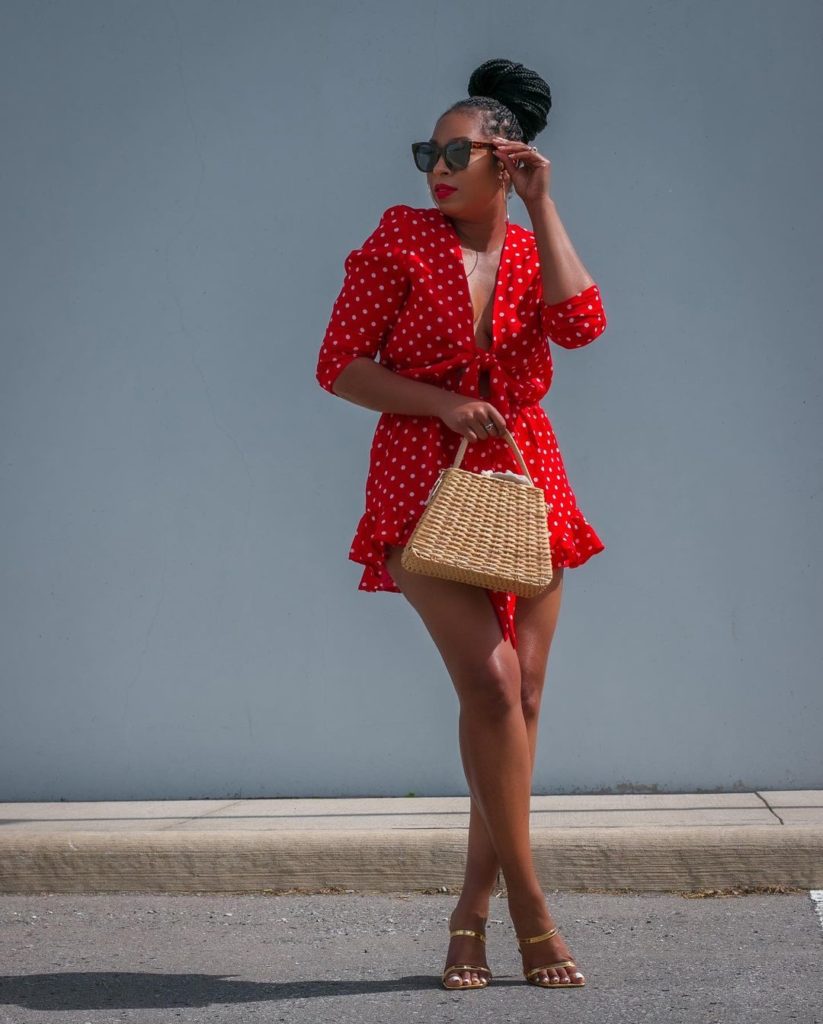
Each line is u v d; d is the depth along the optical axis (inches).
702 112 230.1
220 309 237.9
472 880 138.5
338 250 236.4
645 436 229.6
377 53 235.8
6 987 141.0
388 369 137.4
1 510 240.8
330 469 235.1
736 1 229.8
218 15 238.2
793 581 227.1
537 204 134.3
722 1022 122.1
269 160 237.5
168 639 237.1
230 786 235.5
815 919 164.1
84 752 237.8
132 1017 129.0
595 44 231.3
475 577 126.7
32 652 239.6
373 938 160.9
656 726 228.4
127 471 238.8
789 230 228.7
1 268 241.6
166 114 239.1
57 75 240.8
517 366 138.4
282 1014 128.7
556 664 229.6
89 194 240.1
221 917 173.9
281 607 235.5
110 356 239.6
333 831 191.5
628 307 230.2
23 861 190.5
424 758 232.5
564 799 222.7
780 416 228.1
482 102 139.6
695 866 181.2
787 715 226.8
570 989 134.3
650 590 229.0
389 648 233.1
